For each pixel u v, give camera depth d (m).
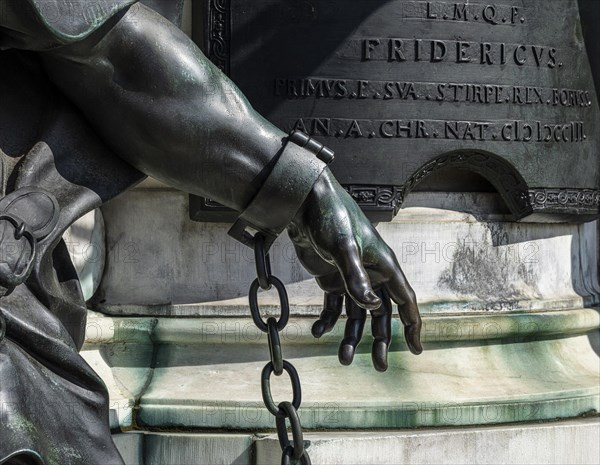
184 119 2.50
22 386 2.30
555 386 4.05
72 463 2.39
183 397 3.72
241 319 3.91
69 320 2.53
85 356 3.80
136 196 4.03
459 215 4.17
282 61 3.84
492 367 4.05
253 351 3.92
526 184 4.13
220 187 2.57
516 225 4.28
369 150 3.88
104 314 3.96
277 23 3.84
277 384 3.80
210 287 4.00
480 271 4.19
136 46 2.46
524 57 4.09
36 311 2.37
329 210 2.55
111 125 2.52
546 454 3.76
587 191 4.38
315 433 3.64
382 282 2.64
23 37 2.31
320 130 3.85
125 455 3.55
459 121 3.97
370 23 3.88
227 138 2.53
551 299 4.32
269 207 2.56
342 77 3.86
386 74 3.89
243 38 3.84
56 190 2.47
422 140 3.93
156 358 3.92
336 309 2.76
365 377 3.86
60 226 2.42
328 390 3.78
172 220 4.02
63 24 2.26
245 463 3.54
